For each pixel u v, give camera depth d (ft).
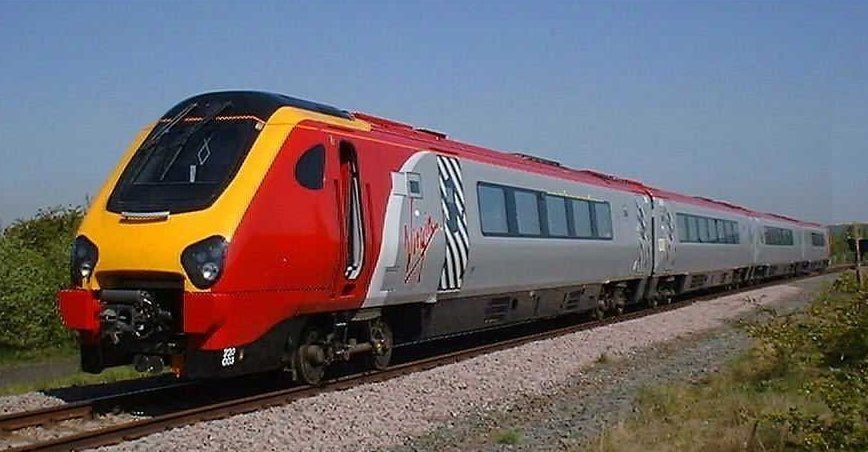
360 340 45.78
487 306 56.34
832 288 46.50
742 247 123.44
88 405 35.70
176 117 39.99
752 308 95.14
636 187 88.69
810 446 28.22
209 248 34.55
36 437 31.96
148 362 36.40
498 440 33.30
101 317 36.17
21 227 78.48
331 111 43.37
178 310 36.14
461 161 52.85
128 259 35.32
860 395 28.25
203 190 36.01
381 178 44.01
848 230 96.53
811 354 42.73
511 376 46.50
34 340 64.64
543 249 61.52
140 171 37.96
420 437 33.73
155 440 30.42
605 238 74.18
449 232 49.83
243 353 36.06
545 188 63.93
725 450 30.99
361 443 32.04
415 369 47.96
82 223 37.86
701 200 113.29
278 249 36.73
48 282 66.54
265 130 38.17
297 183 38.22
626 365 53.88
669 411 38.58
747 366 48.60
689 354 59.00
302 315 39.34
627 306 87.86
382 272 43.65
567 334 65.77
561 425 36.45
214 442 30.63
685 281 101.24
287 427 33.09
